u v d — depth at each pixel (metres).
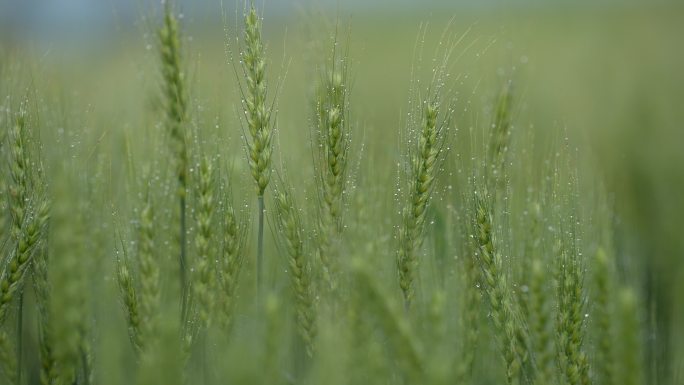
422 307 0.79
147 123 0.90
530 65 1.17
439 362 0.68
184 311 0.80
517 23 1.54
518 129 0.93
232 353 0.69
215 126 0.85
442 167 0.82
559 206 0.82
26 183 0.79
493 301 0.79
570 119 1.17
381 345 0.74
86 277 0.77
